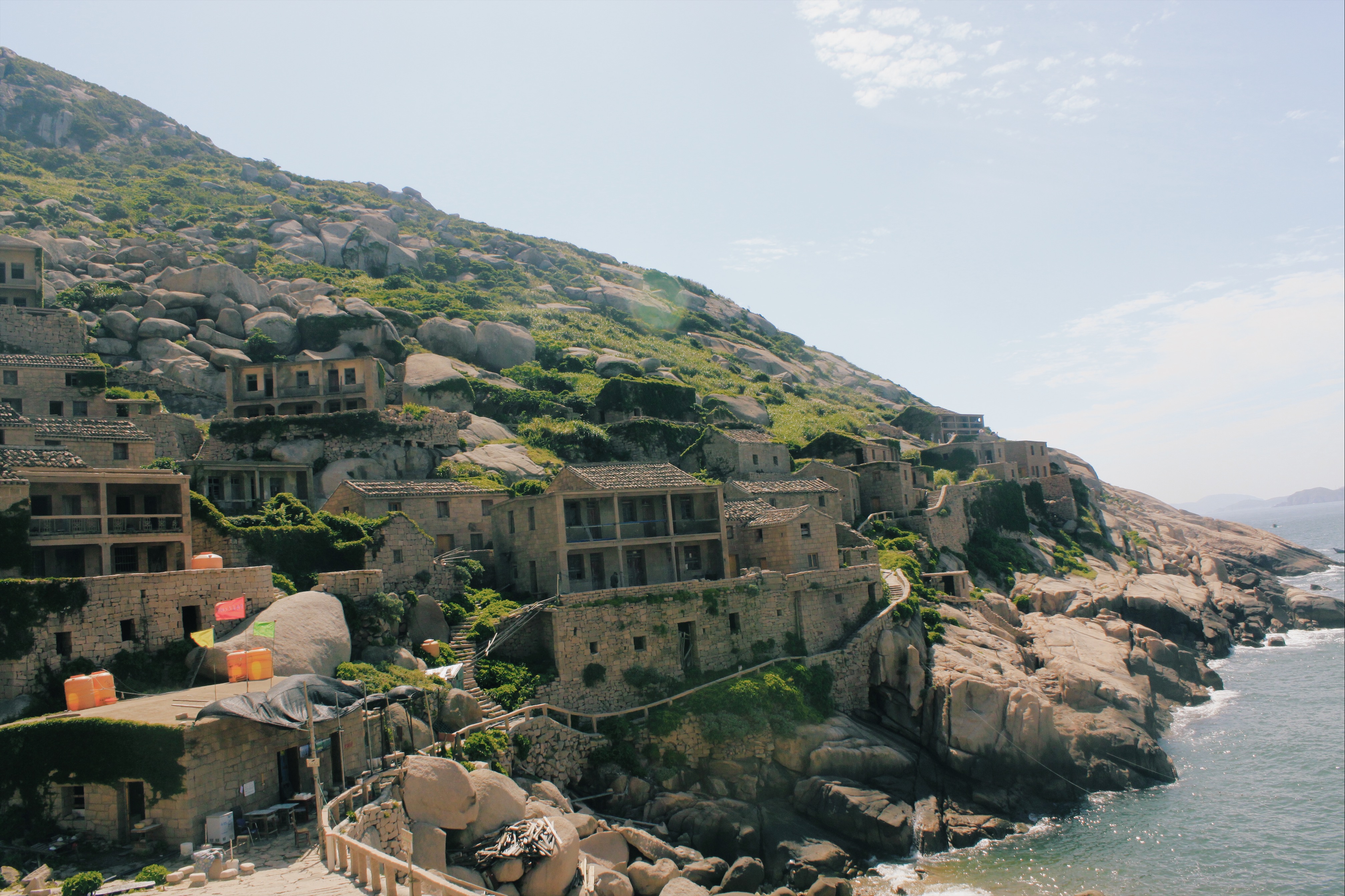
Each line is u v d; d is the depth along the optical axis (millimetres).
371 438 74625
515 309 148875
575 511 59750
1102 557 104750
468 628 53562
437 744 40156
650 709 51188
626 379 107438
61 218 135625
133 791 30812
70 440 54344
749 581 58094
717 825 46000
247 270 134625
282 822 32094
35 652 36344
